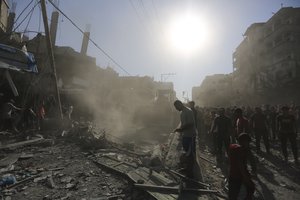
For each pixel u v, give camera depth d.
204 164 7.59
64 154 7.89
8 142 9.10
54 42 24.92
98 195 4.77
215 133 8.77
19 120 11.90
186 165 5.82
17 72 12.89
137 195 4.77
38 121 12.41
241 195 5.09
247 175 3.91
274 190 5.53
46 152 8.08
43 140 9.53
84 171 6.22
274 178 6.37
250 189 3.92
